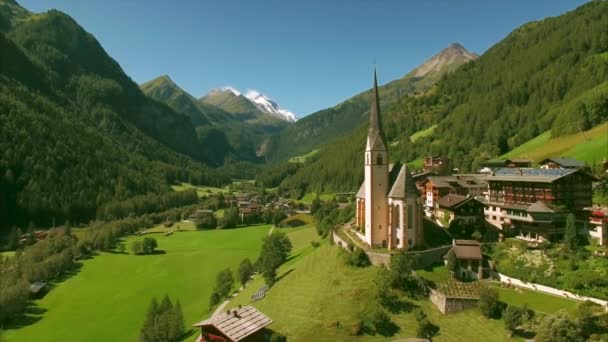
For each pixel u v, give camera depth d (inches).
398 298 3107.8
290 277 4001.0
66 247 6210.6
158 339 3230.8
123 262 6087.6
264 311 3459.6
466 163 7864.2
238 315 2591.0
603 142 6008.9
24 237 7047.2
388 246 3671.3
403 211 3597.4
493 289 2984.7
